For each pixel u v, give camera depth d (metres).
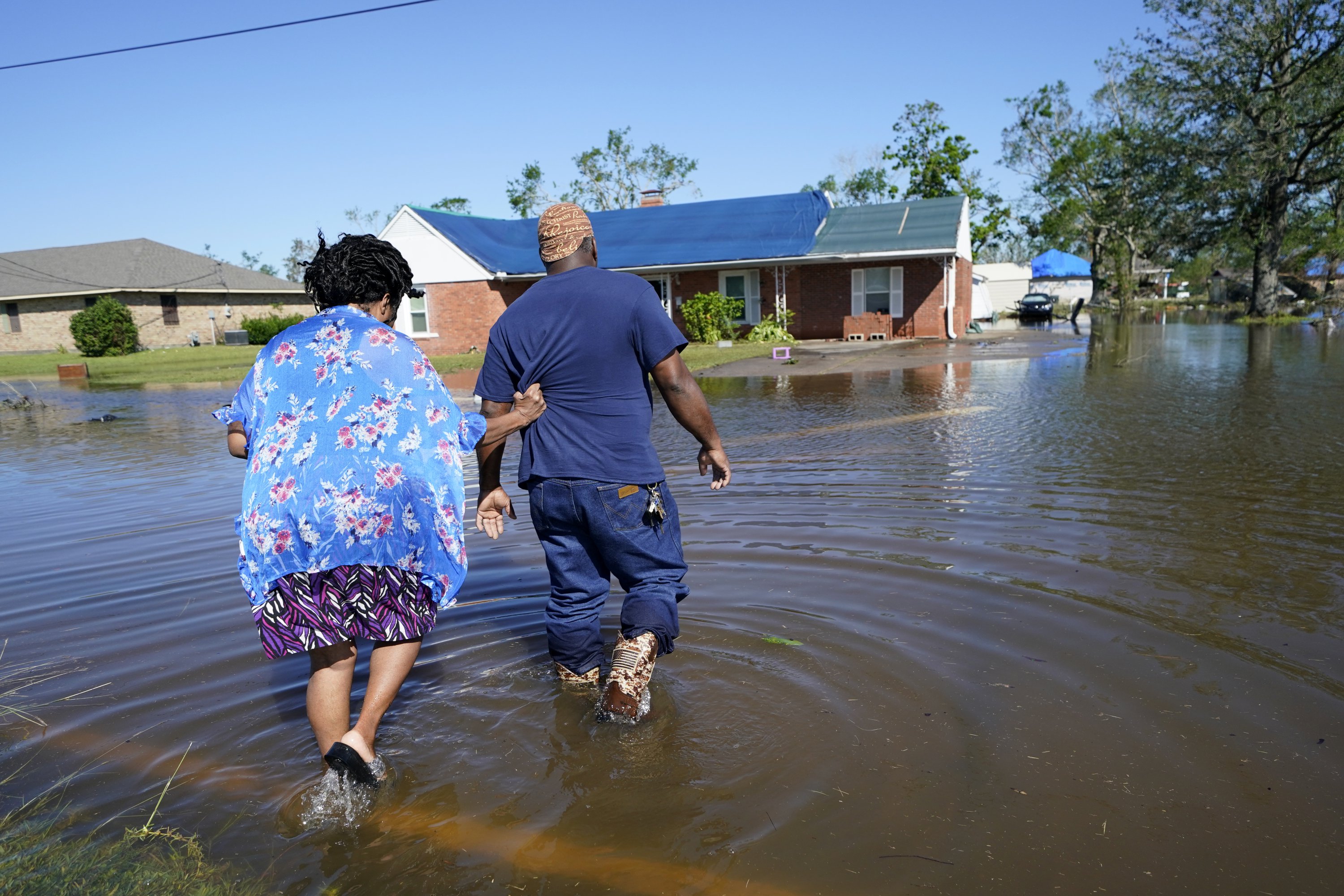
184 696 2.97
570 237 2.97
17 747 2.62
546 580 4.13
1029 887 1.86
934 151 42.19
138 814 2.24
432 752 2.54
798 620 3.43
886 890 1.86
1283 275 44.06
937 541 4.50
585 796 2.28
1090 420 8.77
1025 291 48.31
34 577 4.46
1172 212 33.25
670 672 3.01
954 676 2.89
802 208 28.12
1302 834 2.01
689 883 1.90
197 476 7.59
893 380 13.95
